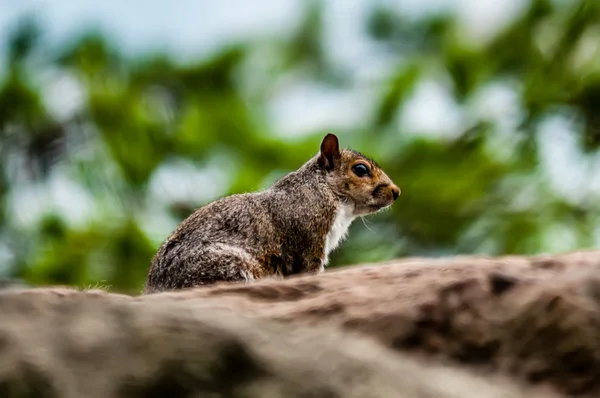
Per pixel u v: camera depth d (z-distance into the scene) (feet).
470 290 15.23
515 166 70.33
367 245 62.54
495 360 14.83
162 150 68.85
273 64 78.74
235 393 13.23
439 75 75.82
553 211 68.03
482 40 79.05
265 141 68.28
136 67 76.64
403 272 16.60
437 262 17.22
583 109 73.31
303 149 67.87
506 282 15.33
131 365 13.25
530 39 78.02
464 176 67.31
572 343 14.79
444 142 70.79
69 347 13.34
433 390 13.62
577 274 15.53
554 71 76.43
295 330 14.11
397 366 13.92
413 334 14.96
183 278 31.60
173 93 76.74
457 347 14.90
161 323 13.51
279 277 33.76
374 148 68.85
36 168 67.41
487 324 14.99
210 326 13.51
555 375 14.73
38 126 68.39
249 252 32.65
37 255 63.77
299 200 34.63
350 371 13.50
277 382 13.29
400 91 71.92
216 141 69.15
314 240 34.65
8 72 70.54
